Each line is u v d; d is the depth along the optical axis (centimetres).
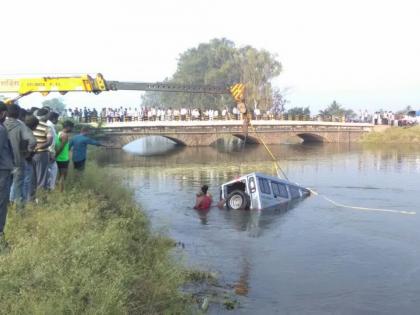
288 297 920
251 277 1030
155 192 2228
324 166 3425
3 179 750
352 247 1263
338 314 842
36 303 577
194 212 1741
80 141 1470
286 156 4419
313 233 1420
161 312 735
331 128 6800
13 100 1504
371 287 972
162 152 5109
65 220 902
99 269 727
